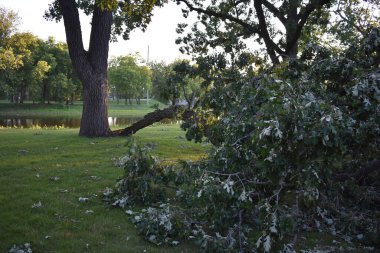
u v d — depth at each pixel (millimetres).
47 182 7160
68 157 9773
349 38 9797
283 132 3549
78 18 13500
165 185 6289
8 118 39250
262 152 3689
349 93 4516
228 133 4891
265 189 4449
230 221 4508
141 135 14812
